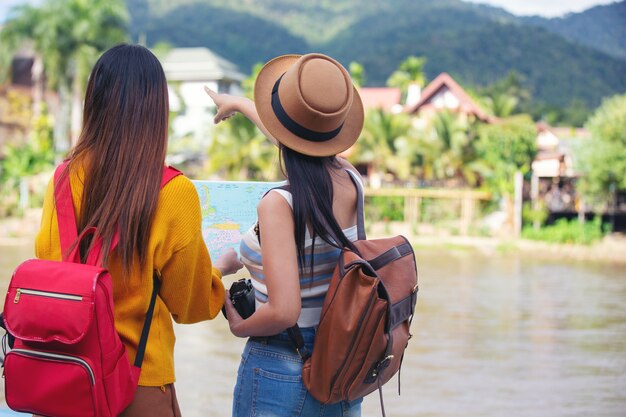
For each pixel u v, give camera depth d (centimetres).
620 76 16675
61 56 4069
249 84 4150
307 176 179
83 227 172
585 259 2625
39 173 3266
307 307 180
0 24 4403
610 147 3070
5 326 160
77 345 155
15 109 4475
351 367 167
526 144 3328
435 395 769
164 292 176
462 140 3434
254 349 184
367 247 180
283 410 180
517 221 3141
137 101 173
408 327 183
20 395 158
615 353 1019
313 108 175
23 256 2177
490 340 1106
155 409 173
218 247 209
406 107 4316
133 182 169
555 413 705
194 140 4062
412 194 3281
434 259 2498
